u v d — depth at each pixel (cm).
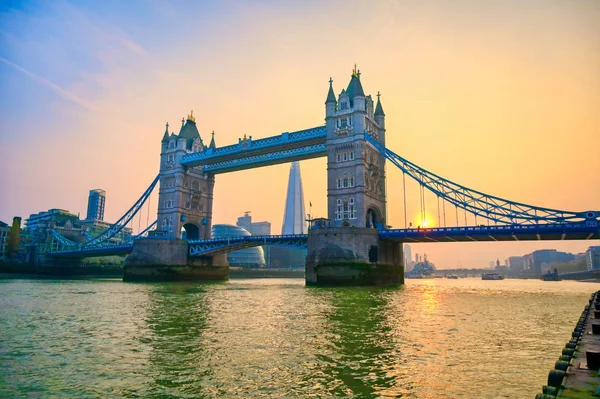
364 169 8594
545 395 838
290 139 9644
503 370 1569
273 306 3816
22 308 3747
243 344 2038
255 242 9731
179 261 10756
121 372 1568
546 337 2255
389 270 8388
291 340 2128
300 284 9725
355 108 8756
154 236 10869
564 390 883
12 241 16938
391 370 1571
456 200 8138
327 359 1739
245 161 10994
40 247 17400
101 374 1544
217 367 1628
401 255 9231
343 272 7425
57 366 1653
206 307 3762
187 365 1658
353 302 4225
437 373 1531
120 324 2714
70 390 1372
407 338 2186
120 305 4006
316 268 7638
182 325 2652
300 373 1538
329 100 9100
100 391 1363
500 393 1307
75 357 1794
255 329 2478
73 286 7919
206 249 10675
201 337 2228
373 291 6212
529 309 3784
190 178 11831
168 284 8981
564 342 2111
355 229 7625
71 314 3284
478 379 1456
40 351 1911
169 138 12094
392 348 1938
